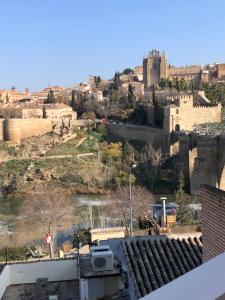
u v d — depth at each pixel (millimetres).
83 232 38781
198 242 18453
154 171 125375
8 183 128625
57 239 70000
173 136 136250
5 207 110062
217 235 12883
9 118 172375
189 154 122000
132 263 16672
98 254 16969
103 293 16891
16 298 19578
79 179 127688
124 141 154875
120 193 97938
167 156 133500
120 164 135750
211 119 150250
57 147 151125
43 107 185125
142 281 15539
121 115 177875
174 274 16031
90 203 107062
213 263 5953
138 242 18234
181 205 75812
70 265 21438
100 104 196750
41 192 120188
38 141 157375
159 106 153625
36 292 19969
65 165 136875
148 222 37625
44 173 132125
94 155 144750
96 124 167625
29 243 69875
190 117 143250
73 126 168125
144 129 148250
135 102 181625
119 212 78312
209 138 111562
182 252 17609
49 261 21609
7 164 140000
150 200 92500
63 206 89312
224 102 181750
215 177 111125
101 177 126375
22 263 21750
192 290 5484
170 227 31266
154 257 17188
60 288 20266
